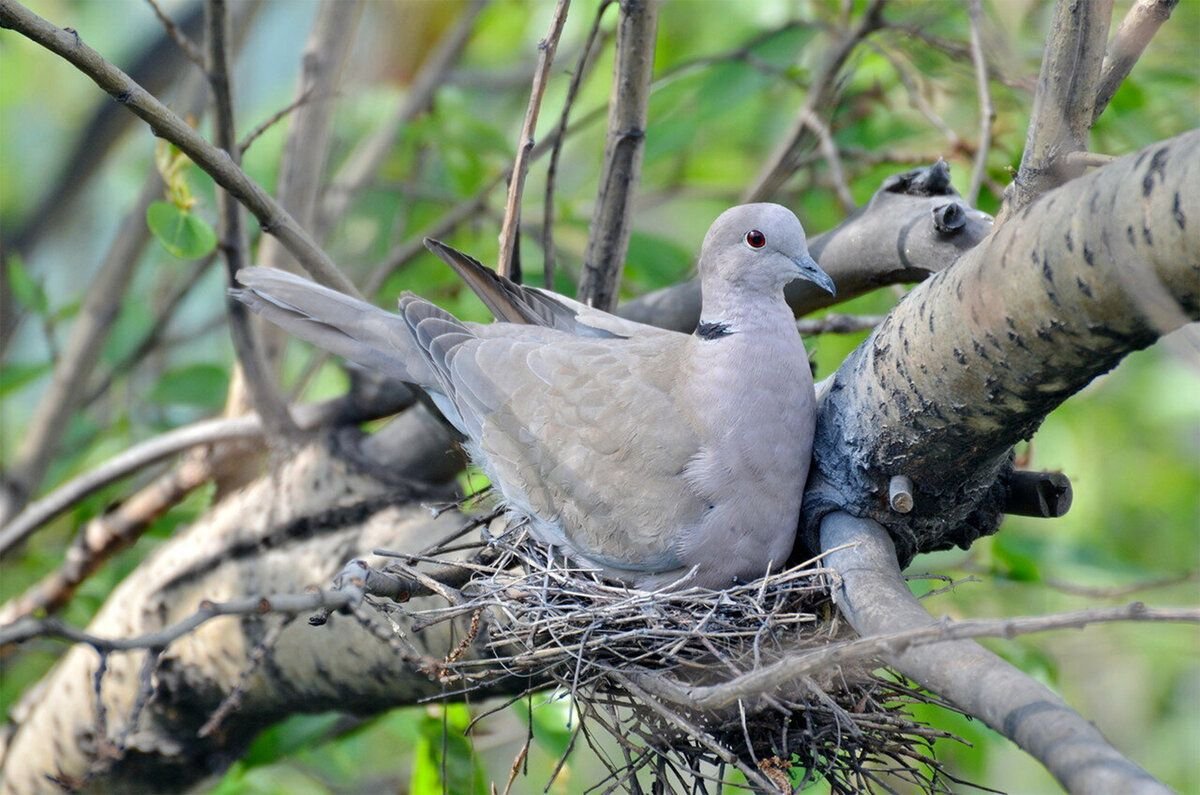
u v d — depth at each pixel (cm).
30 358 1781
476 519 855
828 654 532
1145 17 674
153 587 977
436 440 966
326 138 1139
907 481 697
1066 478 744
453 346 862
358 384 993
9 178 1825
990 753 1120
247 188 796
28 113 1844
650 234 1270
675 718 646
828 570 686
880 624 615
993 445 664
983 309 593
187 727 991
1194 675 1561
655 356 835
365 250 1514
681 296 989
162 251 1446
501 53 1719
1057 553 1084
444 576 754
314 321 882
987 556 1109
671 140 1180
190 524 1095
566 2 820
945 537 777
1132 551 1448
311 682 917
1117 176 528
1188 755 1534
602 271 936
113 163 1802
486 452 834
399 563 833
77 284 1856
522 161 849
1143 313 541
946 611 1130
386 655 870
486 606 720
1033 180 631
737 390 788
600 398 816
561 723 936
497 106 1772
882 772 688
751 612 721
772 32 1197
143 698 598
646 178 1534
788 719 681
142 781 1020
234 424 1038
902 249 812
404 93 1557
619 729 704
